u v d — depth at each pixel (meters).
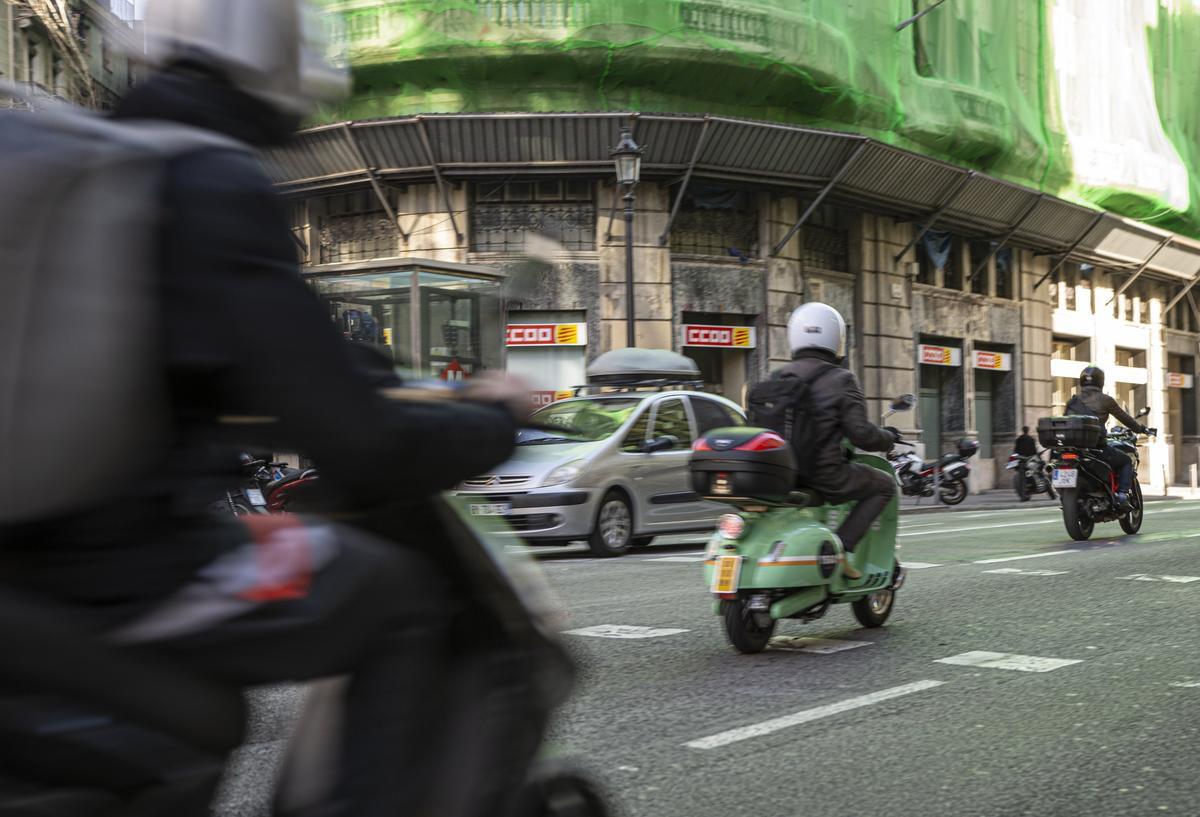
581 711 5.07
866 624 7.29
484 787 1.93
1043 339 36.69
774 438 6.21
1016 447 26.80
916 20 28.98
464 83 23.95
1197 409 46.53
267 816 1.95
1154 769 4.19
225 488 1.64
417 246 24.22
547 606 2.15
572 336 24.50
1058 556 11.34
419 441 1.71
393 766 1.80
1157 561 10.79
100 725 1.43
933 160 28.23
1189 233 41.19
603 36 23.41
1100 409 13.21
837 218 29.33
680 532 13.31
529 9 23.44
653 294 24.72
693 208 25.70
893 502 7.09
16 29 23.33
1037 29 34.06
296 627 1.63
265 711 3.92
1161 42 39.88
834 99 26.20
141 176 1.46
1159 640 6.79
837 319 6.75
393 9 23.41
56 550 1.46
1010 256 35.62
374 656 1.81
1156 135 38.44
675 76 24.27
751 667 6.06
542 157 23.78
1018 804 3.80
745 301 26.17
